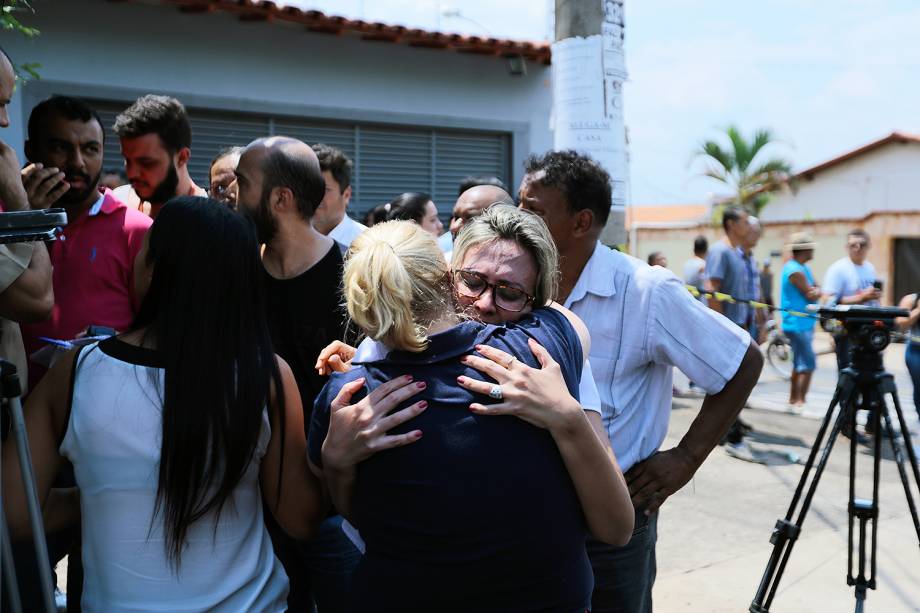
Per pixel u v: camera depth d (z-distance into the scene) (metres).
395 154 8.49
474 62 8.71
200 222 1.51
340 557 2.17
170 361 1.47
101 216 2.60
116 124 3.00
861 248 6.88
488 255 1.55
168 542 1.48
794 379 7.52
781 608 3.42
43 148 2.52
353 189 8.26
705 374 2.06
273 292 2.22
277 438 1.60
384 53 8.16
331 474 1.43
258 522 1.63
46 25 6.38
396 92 8.27
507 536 1.32
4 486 1.48
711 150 20.70
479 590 1.33
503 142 9.16
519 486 1.32
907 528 4.32
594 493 1.41
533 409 1.34
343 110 7.97
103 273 2.56
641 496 2.10
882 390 2.91
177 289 1.50
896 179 22.70
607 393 2.10
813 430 6.66
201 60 7.15
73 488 1.75
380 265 1.35
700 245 8.64
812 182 24.25
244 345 1.53
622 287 2.10
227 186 3.09
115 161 6.91
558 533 1.36
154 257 1.52
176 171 3.07
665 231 20.47
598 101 3.70
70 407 1.50
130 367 1.49
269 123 7.71
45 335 2.51
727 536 4.26
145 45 6.86
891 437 2.93
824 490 4.98
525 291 1.55
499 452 1.32
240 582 1.55
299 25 7.52
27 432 1.51
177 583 1.49
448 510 1.31
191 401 1.45
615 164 3.75
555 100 3.83
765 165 20.64
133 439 1.46
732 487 5.06
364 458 1.37
